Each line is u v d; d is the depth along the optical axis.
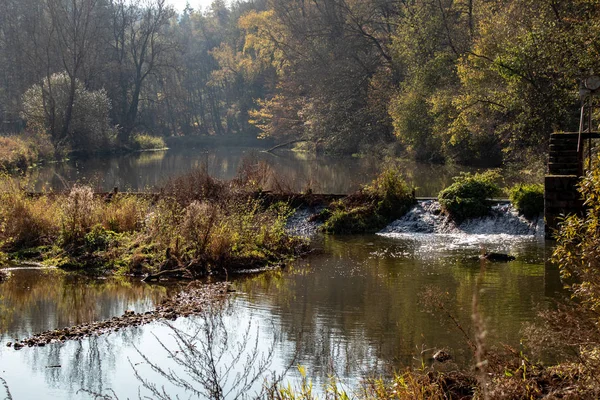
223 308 10.30
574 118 24.83
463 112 29.86
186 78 81.69
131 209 16.25
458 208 18.05
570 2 24.86
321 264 13.91
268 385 6.77
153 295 11.38
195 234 13.86
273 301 10.71
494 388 5.54
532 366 5.88
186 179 20.59
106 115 54.00
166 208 15.77
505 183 25.23
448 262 13.74
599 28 21.50
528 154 26.88
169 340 8.72
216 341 8.52
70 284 12.26
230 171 35.53
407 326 9.09
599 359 5.27
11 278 12.73
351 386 6.86
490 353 6.14
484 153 34.88
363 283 11.95
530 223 17.16
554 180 15.12
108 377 7.50
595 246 6.61
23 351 8.48
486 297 10.50
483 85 28.89
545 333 6.01
